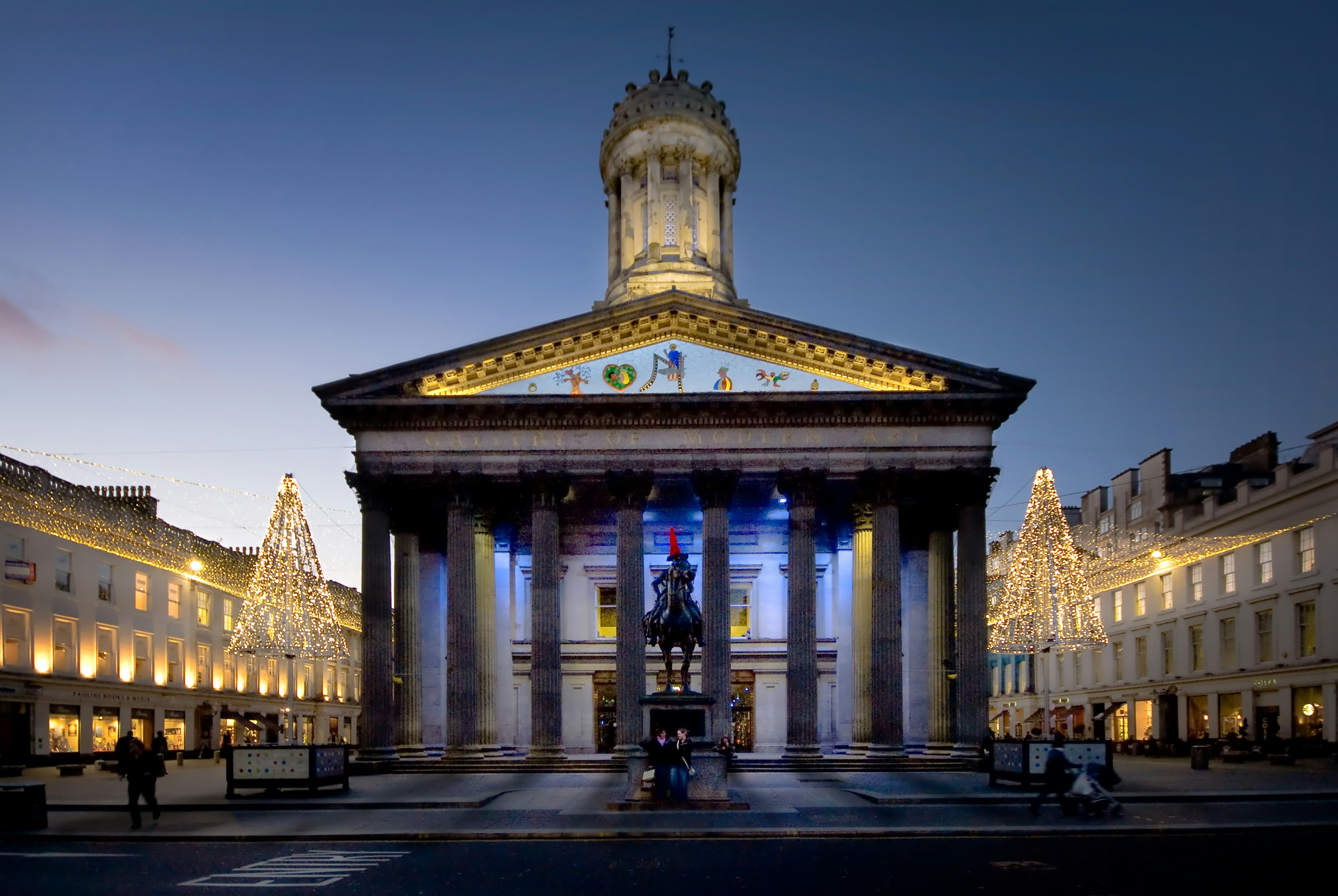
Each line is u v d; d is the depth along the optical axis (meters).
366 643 42.81
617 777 39.81
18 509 49.34
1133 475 73.69
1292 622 53.06
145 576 60.78
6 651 48.78
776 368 44.28
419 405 43.22
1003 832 23.98
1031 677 85.19
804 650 42.41
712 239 59.50
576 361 44.47
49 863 20.92
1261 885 17.55
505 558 51.91
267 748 32.19
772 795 32.16
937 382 43.50
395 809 29.89
